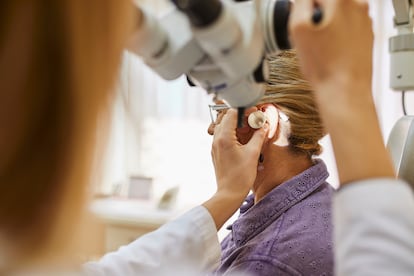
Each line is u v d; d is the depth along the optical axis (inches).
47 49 12.9
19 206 13.4
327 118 17.1
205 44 17.6
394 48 36.6
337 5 16.5
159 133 88.5
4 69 12.9
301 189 34.7
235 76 19.1
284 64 34.4
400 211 15.7
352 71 16.9
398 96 77.0
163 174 89.9
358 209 15.9
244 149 35.4
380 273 14.9
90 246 15.1
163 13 19.0
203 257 33.9
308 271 30.5
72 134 13.1
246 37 18.1
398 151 39.2
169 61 18.9
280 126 35.3
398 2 34.9
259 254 31.3
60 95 13.0
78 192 13.5
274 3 19.7
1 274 13.8
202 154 88.4
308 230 32.1
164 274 19.7
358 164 16.5
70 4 12.8
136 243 33.8
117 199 89.1
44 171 13.2
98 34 13.4
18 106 12.9
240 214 38.9
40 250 13.8
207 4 16.1
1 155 13.0
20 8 12.8
